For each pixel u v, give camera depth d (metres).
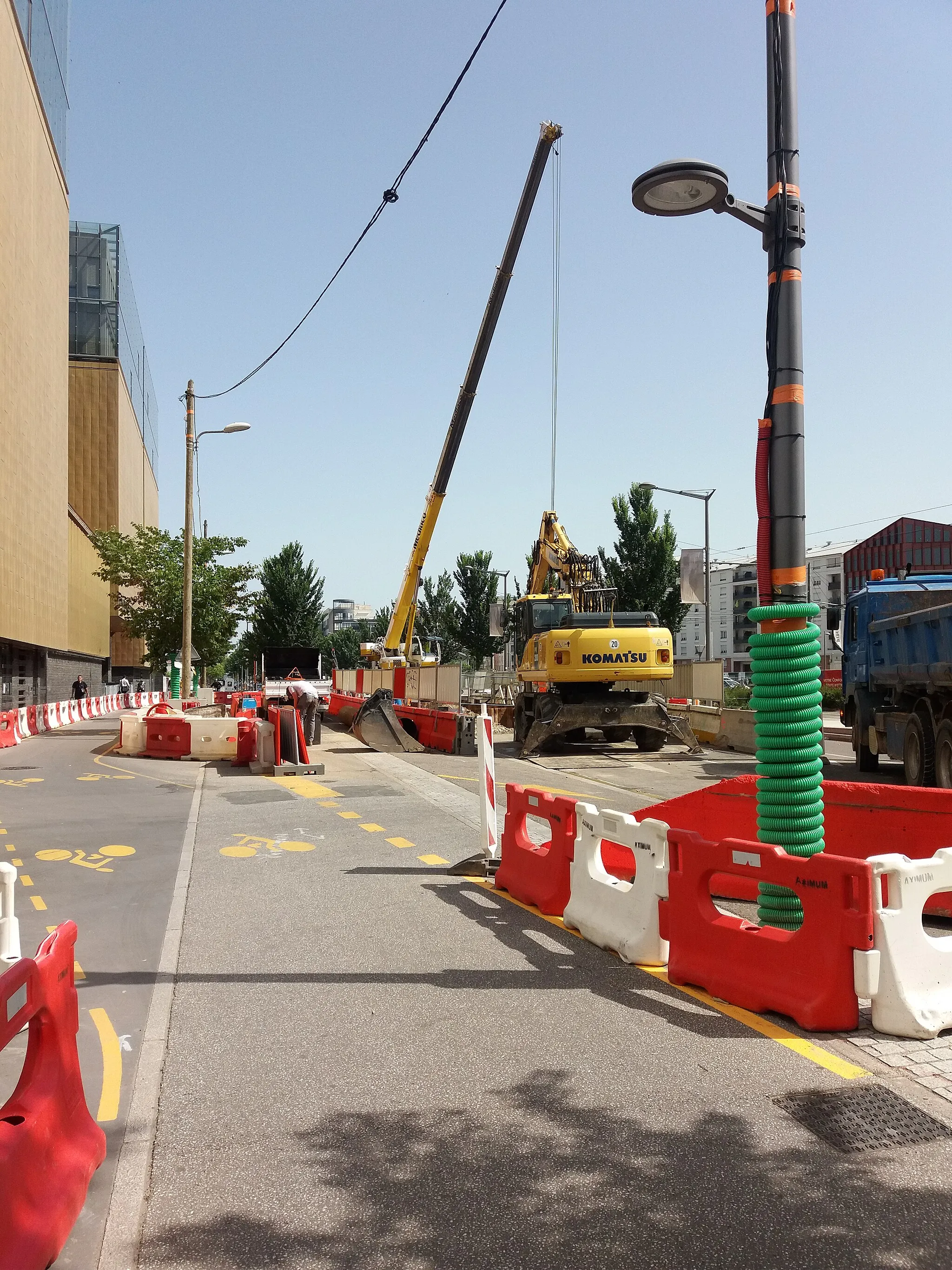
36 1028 3.29
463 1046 4.71
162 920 7.18
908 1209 3.22
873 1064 4.39
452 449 27.98
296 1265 2.98
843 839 7.42
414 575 30.30
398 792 14.03
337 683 39.06
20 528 32.69
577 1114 3.96
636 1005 5.25
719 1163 3.54
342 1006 5.30
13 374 31.28
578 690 21.08
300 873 8.73
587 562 23.02
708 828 8.13
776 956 5.07
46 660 41.84
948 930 6.71
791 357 5.88
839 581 95.19
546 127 21.66
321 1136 3.82
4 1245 2.71
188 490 28.53
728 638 111.56
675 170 5.65
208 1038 4.86
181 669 30.91
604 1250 3.03
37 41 37.09
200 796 13.93
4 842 10.41
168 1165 3.61
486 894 7.91
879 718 15.09
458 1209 3.27
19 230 32.25
